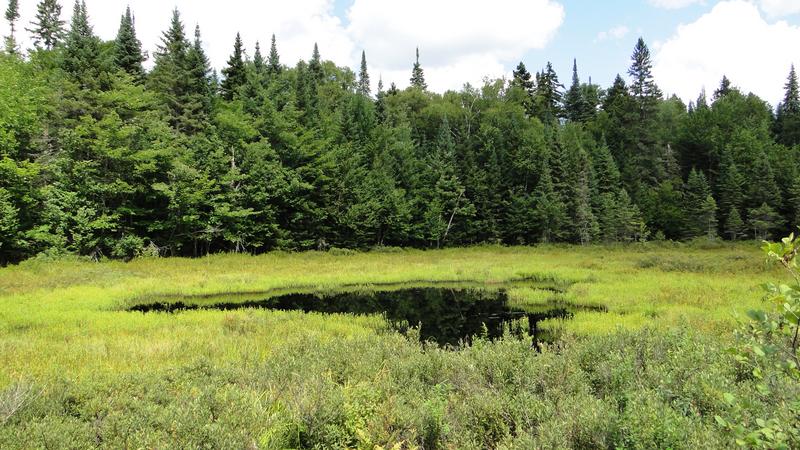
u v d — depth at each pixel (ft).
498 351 23.32
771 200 174.40
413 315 58.49
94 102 112.57
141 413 17.70
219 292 76.33
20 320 47.73
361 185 158.30
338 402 17.47
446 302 67.97
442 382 21.42
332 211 147.74
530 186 195.00
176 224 119.34
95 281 77.92
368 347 29.12
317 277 90.33
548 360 22.21
